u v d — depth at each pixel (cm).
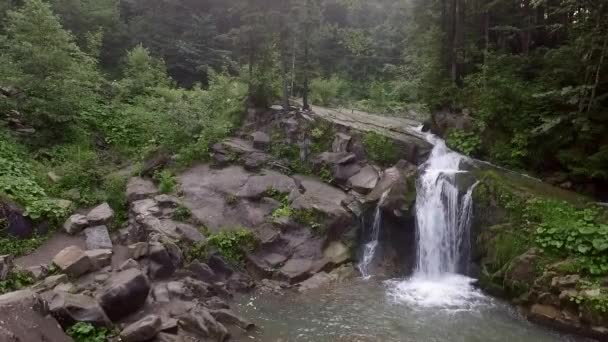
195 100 1738
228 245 1136
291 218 1222
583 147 1291
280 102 1750
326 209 1234
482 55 1722
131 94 1972
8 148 1280
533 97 1370
